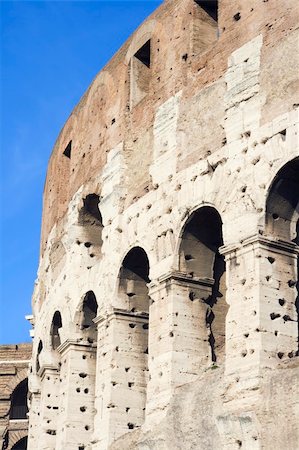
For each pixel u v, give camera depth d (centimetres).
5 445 7038
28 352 7288
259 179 3378
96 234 4650
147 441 3547
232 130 3547
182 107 3862
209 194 3581
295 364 3097
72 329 4481
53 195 5266
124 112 4300
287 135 3303
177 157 3819
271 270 3297
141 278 4106
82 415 4375
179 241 3700
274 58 3447
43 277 5306
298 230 3553
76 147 4844
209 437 3275
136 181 4094
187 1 3994
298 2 3409
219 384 3312
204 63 3794
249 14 3619
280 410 3036
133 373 4009
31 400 5216
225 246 3409
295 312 3294
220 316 3775
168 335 3628
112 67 4556
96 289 4281
